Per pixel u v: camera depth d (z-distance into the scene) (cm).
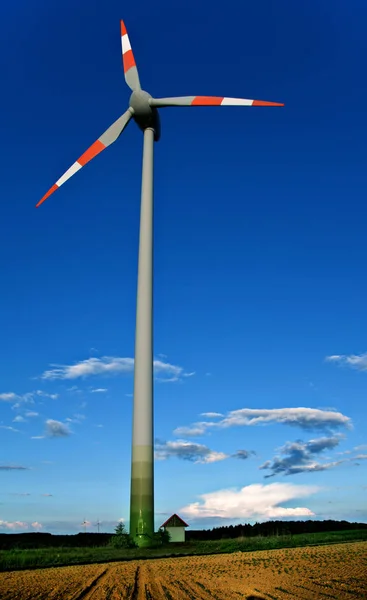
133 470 4153
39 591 1611
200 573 2003
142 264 4694
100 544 4622
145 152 5109
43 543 5119
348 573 1802
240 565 2255
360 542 3447
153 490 4144
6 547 4512
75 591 1598
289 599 1309
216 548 3519
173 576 1938
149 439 4219
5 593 1572
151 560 2852
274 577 1778
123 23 5409
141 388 4328
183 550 3484
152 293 4653
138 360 4409
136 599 1395
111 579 1909
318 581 1627
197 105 4897
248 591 1470
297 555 2608
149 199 4947
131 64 5275
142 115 5066
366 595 1338
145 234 4806
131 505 4097
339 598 1302
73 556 3105
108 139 5041
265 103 4753
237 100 4806
